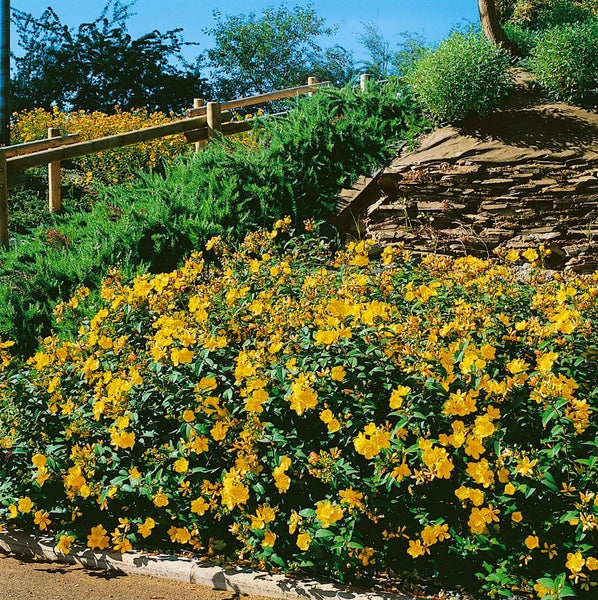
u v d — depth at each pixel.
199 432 3.54
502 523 3.21
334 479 3.25
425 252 8.16
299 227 8.36
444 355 3.43
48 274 7.01
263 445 3.55
